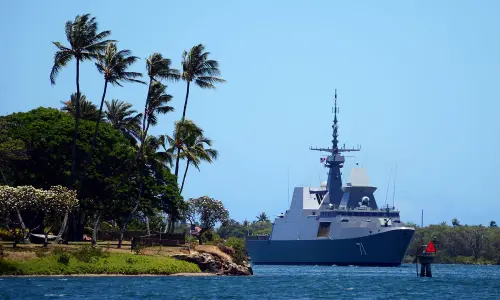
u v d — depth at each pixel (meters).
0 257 121.38
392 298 107.38
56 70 144.12
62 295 95.25
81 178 152.88
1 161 152.38
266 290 115.12
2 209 129.00
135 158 152.25
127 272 128.50
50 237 147.88
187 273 137.62
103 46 146.75
